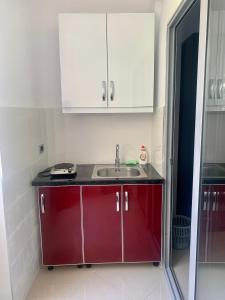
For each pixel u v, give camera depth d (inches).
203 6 46.1
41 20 88.1
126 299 70.2
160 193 79.0
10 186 63.4
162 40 78.2
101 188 78.2
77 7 88.8
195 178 51.8
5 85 61.9
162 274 80.9
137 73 82.8
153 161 94.0
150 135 97.8
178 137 84.8
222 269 52.3
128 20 79.9
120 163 98.8
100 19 79.6
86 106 84.0
